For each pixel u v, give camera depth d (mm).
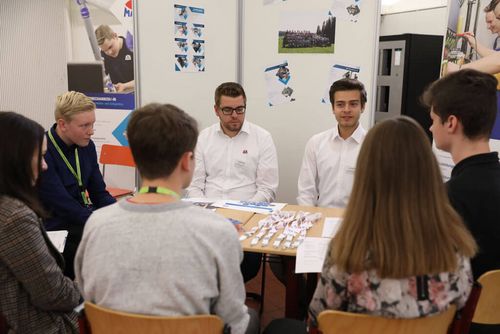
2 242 1347
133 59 3330
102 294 1093
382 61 4266
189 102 3469
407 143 1034
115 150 3561
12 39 4000
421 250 1003
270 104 3527
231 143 2904
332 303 1128
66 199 2283
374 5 3176
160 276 1057
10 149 1407
